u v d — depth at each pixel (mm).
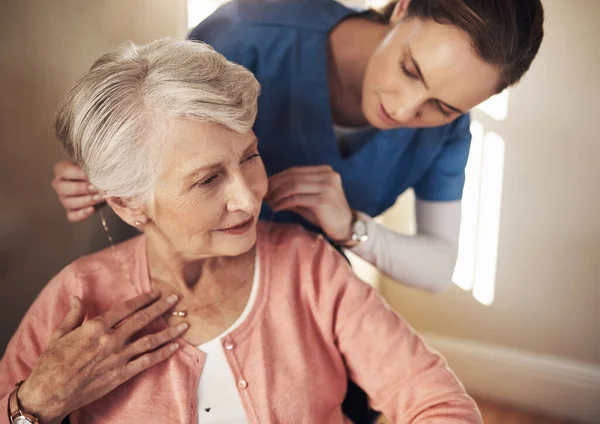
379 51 981
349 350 915
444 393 847
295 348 882
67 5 1062
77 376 773
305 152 1150
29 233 1104
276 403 855
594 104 1626
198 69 687
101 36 1121
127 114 689
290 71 1094
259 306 887
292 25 1081
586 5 1531
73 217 1006
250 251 913
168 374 846
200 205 737
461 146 1192
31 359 886
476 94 903
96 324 804
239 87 707
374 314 903
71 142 740
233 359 861
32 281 1127
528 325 1960
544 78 1652
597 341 1874
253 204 744
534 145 1742
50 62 1066
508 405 2029
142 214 786
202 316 874
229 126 705
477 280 1986
